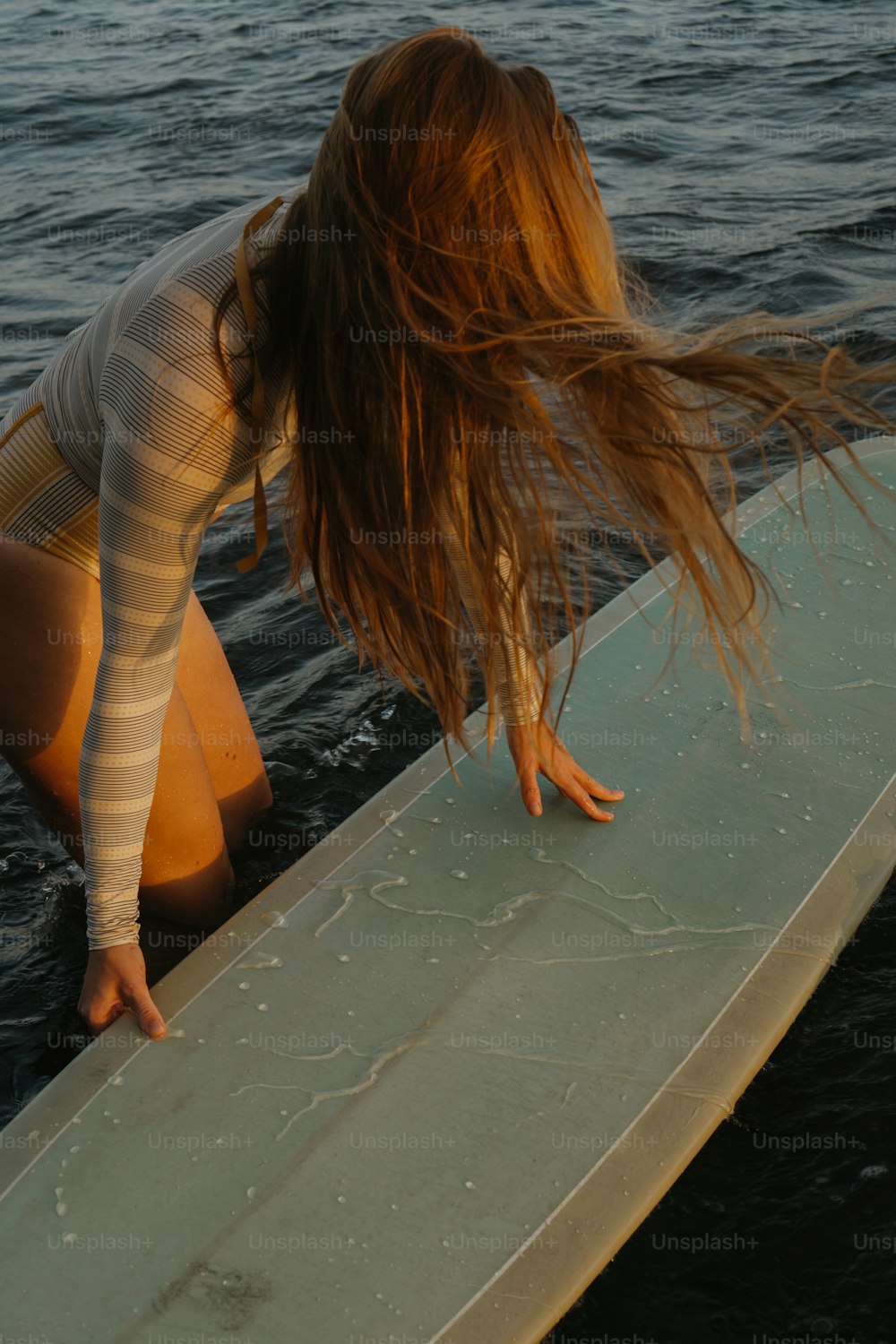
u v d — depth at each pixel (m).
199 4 10.90
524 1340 1.25
